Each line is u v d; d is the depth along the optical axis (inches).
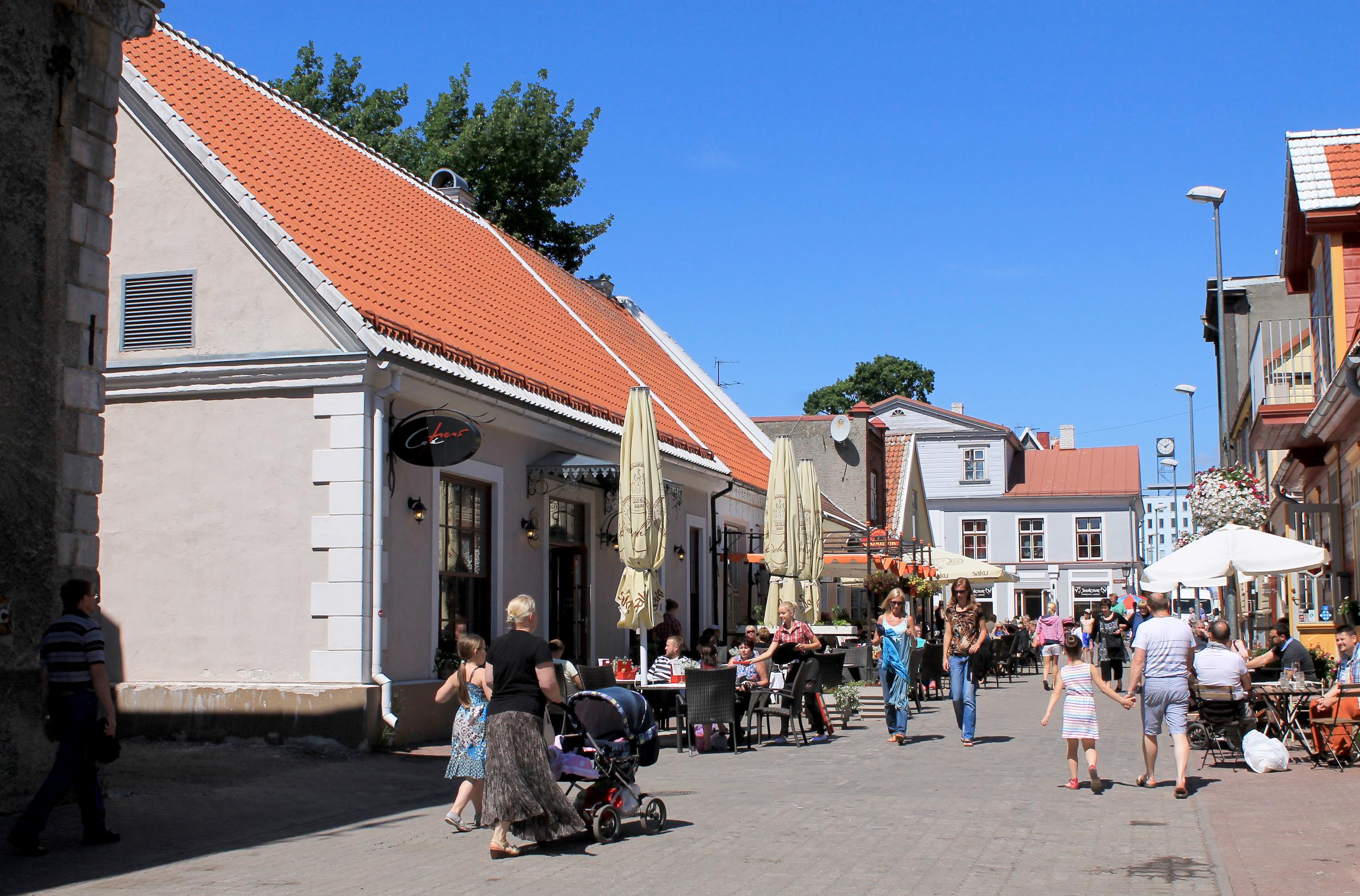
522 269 976.9
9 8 384.5
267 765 489.1
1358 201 705.0
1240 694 517.0
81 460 399.9
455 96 1414.9
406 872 305.1
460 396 611.5
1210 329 1406.3
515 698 331.3
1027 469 2546.8
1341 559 761.0
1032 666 1583.4
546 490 713.6
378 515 550.0
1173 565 677.3
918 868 303.9
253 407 561.3
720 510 1043.3
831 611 1365.7
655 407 975.6
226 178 572.4
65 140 400.8
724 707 584.7
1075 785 444.8
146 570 566.9
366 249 686.5
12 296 380.8
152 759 498.3
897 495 1712.6
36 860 318.3
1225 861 307.6
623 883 290.4
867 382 2989.7
